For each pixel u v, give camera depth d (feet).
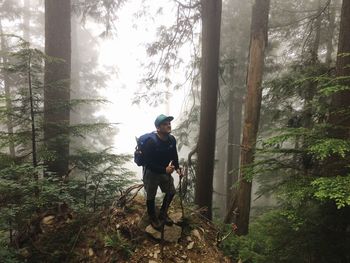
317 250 13.84
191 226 17.26
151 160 15.30
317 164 17.35
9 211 15.10
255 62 28.66
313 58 29.50
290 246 14.58
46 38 25.93
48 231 16.57
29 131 20.03
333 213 14.17
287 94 23.82
